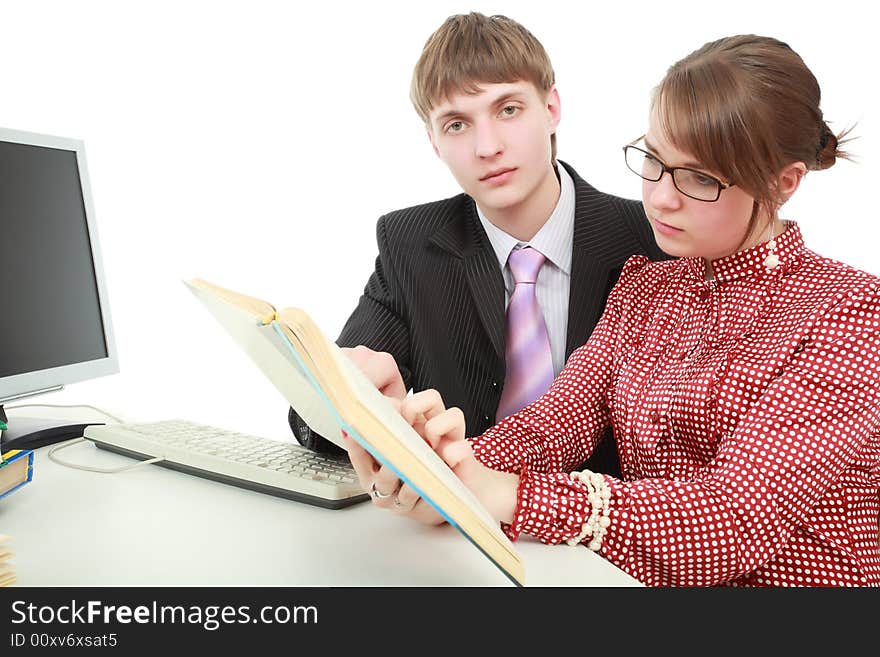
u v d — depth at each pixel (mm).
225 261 2734
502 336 1458
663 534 823
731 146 897
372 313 1597
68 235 1341
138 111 2623
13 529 835
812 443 884
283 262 2793
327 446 1086
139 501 932
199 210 2697
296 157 2766
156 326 2646
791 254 1008
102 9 2555
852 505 968
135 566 733
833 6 2295
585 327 1425
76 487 988
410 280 1559
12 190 1236
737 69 908
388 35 2721
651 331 1126
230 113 2711
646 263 1250
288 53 2729
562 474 868
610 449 1378
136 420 1373
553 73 1437
